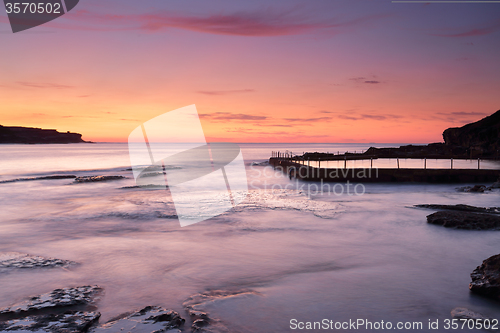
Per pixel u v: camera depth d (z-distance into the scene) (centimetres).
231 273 556
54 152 9775
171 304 435
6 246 750
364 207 1214
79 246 736
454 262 610
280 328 361
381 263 608
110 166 4400
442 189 1889
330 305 421
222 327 362
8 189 2016
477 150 4409
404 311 406
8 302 448
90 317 378
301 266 593
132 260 629
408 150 4819
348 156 3662
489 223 876
